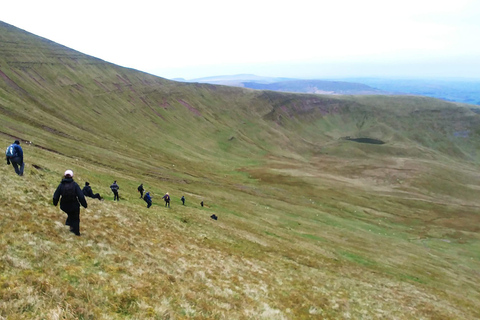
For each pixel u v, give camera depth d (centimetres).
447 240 9112
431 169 18412
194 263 2064
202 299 1418
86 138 9044
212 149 16488
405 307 2823
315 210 9212
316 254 4391
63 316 877
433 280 5088
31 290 937
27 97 10175
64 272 1159
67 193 1491
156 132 14875
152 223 2877
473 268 6994
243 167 14425
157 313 1096
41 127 7806
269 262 3102
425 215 11369
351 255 5228
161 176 7938
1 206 1576
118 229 2100
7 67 11175
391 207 11700
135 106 16162
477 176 18250
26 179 2319
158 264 1700
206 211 5250
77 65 15862
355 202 11575
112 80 16988
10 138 5278
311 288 2555
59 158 4997
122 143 10994
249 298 1745
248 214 6412
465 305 3881
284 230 5788
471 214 11975
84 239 1583
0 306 816
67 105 11744
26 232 1361
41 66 13200
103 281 1188
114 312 1018
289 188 11844
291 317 1745
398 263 5653
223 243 3303
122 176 5803
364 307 2466
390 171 17712
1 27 14238
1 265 1023
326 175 15350
